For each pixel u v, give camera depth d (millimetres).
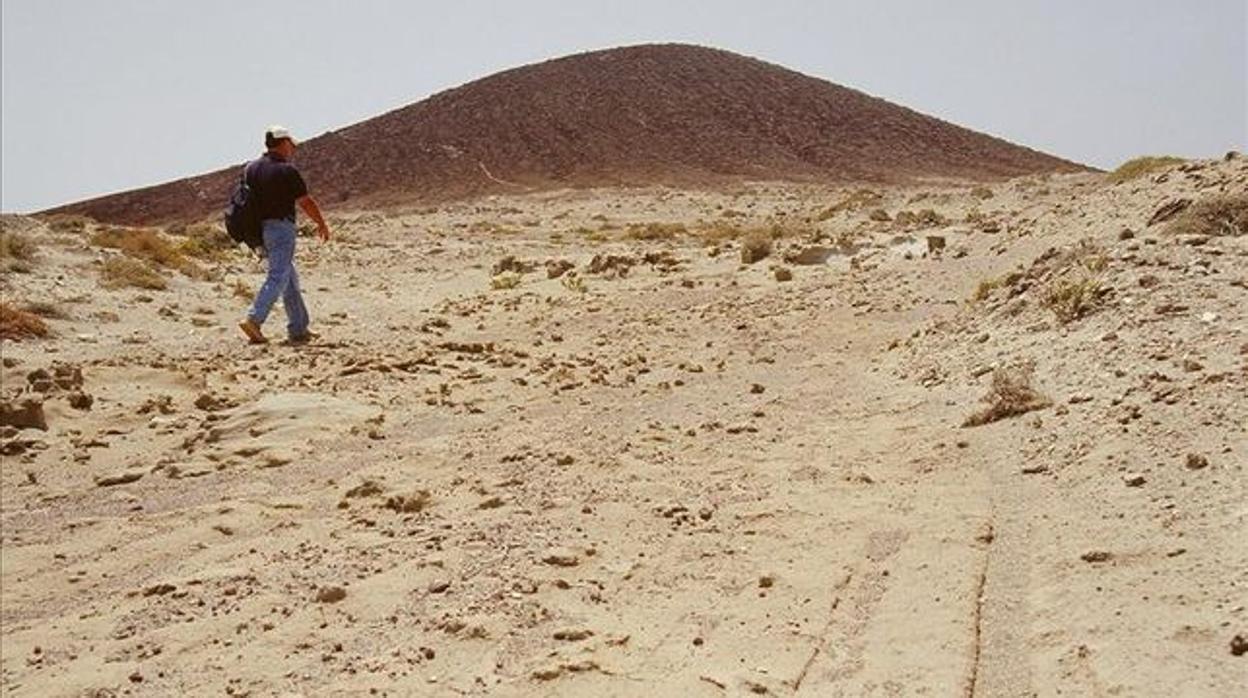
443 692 3605
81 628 4469
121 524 5832
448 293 17391
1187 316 6637
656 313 12734
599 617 4102
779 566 4457
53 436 7684
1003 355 7344
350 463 6785
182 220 75188
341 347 11133
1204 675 3043
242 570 4973
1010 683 3314
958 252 13898
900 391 7395
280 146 11359
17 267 15062
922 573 4195
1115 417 5320
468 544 5023
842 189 63938
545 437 7117
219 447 7238
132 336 11891
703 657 3715
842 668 3566
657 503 5449
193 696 3768
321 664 3928
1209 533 3877
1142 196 13195
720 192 62406
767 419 7074
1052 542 4203
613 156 81875
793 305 12156
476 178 78312
